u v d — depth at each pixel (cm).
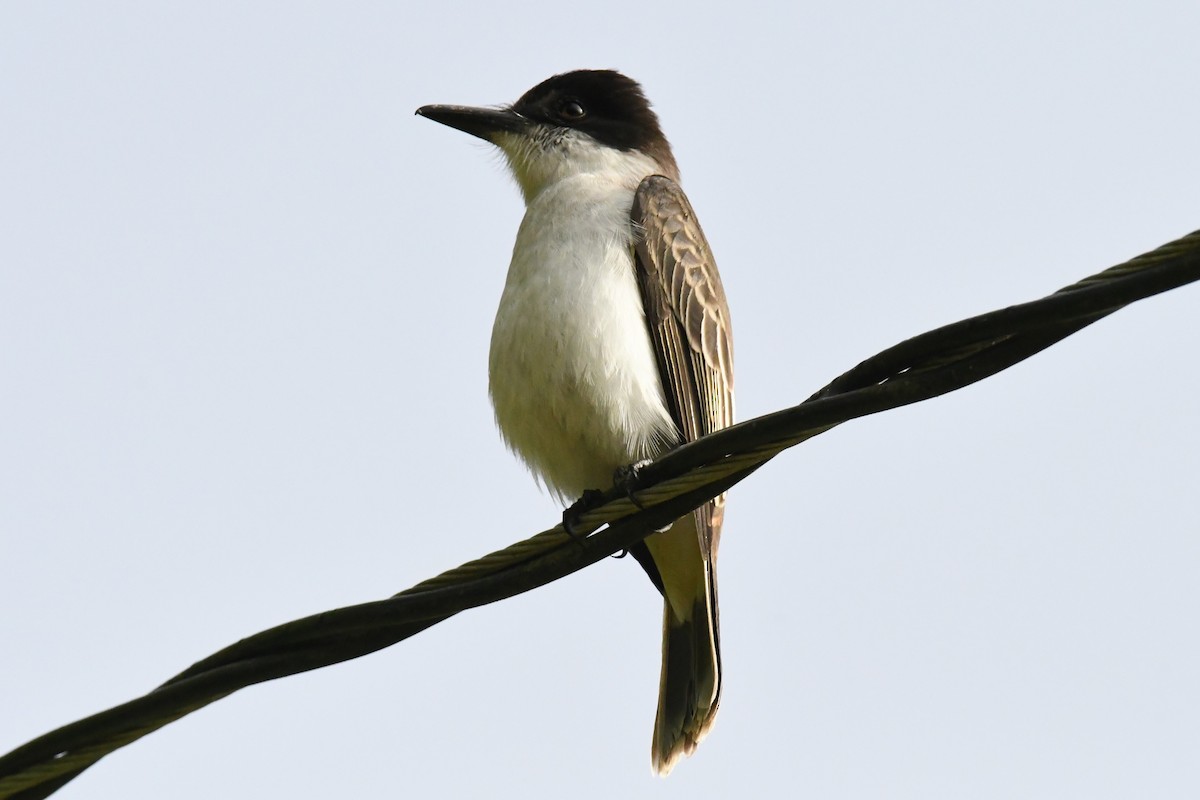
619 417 1074
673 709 1117
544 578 852
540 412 1088
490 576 845
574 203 1146
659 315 1117
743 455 816
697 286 1155
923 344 760
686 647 1130
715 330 1164
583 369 1073
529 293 1098
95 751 790
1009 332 738
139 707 789
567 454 1102
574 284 1091
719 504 1116
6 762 776
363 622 819
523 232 1153
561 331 1078
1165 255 700
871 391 771
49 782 790
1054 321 727
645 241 1127
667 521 852
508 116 1364
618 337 1082
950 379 761
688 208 1187
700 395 1141
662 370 1115
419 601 833
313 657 818
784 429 791
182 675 805
